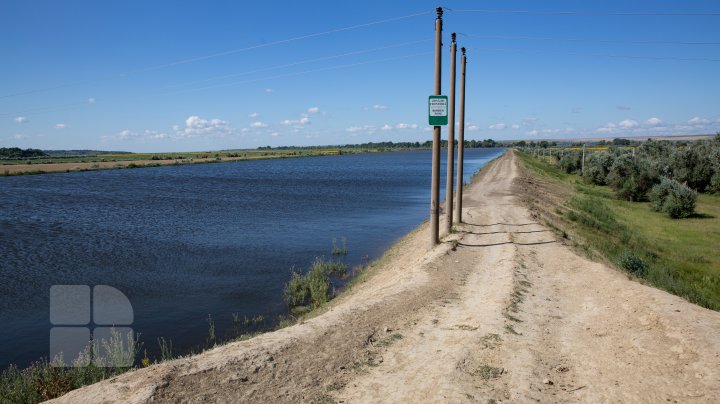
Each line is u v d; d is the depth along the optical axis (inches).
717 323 331.9
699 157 1727.4
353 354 296.2
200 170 4296.3
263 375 259.3
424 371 270.5
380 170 4084.6
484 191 1598.2
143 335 486.0
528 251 648.4
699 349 287.6
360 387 253.0
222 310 565.0
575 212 1180.5
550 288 472.7
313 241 984.3
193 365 260.8
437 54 637.9
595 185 2138.3
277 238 1017.5
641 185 1568.7
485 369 271.3
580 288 470.3
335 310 384.2
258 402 232.5
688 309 363.3
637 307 378.3
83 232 1075.9
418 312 386.6
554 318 377.4
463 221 940.6
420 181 2738.7
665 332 322.7
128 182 2748.5
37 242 955.3
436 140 668.1
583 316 385.4
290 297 601.3
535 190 1665.8
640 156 2389.3
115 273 727.1
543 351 304.5
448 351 299.0
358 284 636.7
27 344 461.7
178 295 623.2
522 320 363.9
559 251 650.8
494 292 442.3
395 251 821.9
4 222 1212.5
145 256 840.9
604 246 823.7
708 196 1632.6
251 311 561.6
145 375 247.4
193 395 231.5
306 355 288.7
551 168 3444.9
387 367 278.8
